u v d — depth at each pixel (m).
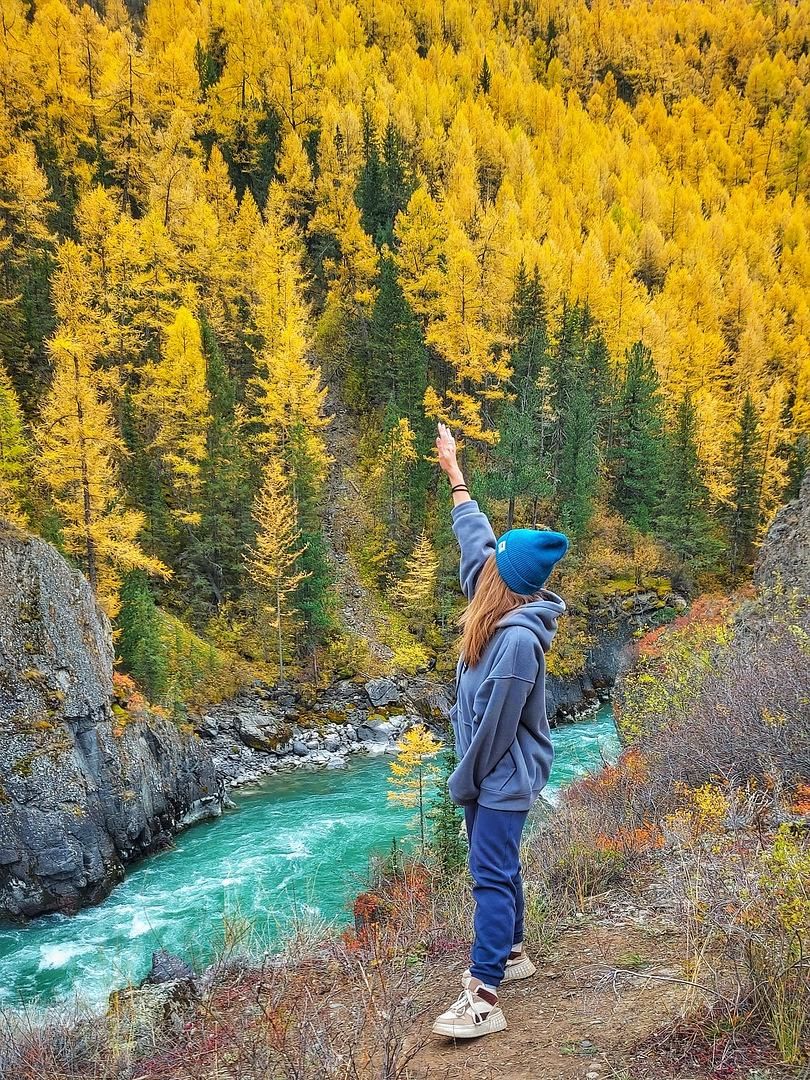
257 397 47.25
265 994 3.61
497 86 103.44
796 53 166.75
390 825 21.92
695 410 52.78
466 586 3.03
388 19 113.31
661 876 4.07
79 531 26.80
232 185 67.62
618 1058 2.30
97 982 13.00
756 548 50.47
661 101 128.12
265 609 37.75
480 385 53.88
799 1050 2.11
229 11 88.88
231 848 20.77
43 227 48.22
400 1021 2.58
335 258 63.59
